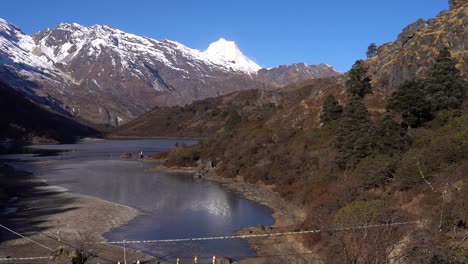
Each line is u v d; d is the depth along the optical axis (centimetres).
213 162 9219
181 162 9831
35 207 5184
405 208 3416
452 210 2681
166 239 3919
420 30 7488
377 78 7369
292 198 5500
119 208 5153
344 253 1612
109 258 3406
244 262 3319
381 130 4884
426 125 5003
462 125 4169
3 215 4750
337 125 6581
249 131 9456
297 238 3788
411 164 3881
